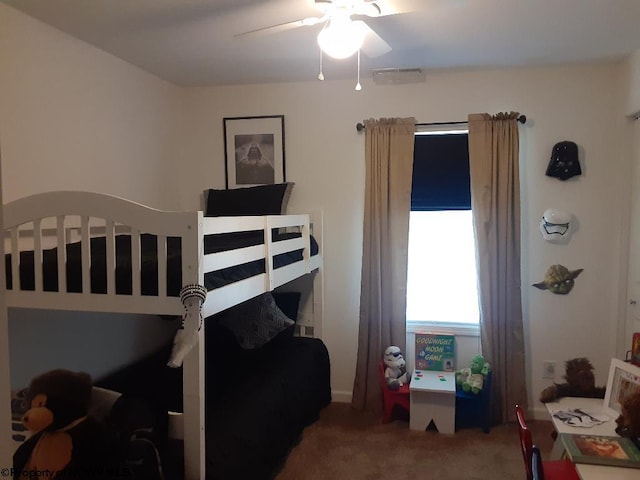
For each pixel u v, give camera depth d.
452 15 2.41
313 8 2.32
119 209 1.87
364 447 3.03
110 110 3.00
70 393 1.76
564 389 2.70
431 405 3.24
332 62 3.18
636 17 2.45
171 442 1.98
